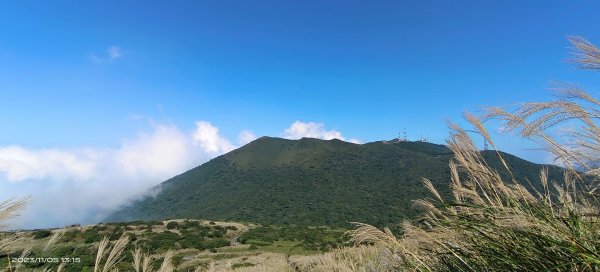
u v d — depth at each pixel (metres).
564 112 2.62
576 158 2.64
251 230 93.00
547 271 2.21
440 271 2.96
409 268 3.23
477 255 2.77
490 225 2.77
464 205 3.00
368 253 7.06
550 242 2.34
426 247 3.33
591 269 2.15
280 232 86.25
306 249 34.78
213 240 74.12
